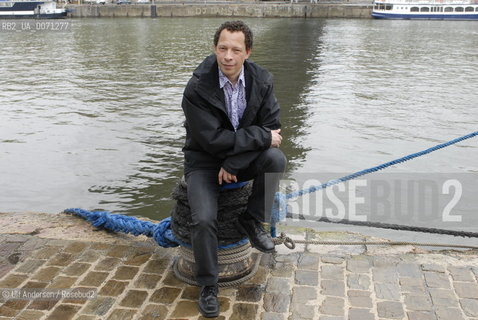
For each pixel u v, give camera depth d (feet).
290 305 12.60
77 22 181.16
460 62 92.53
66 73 79.97
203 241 12.00
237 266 13.52
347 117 53.83
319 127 49.93
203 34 139.33
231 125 12.14
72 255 14.78
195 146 12.44
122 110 55.72
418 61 93.76
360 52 104.78
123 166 38.42
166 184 35.17
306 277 13.73
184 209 13.07
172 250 15.08
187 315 12.30
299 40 124.77
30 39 128.98
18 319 12.10
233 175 11.96
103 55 100.27
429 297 12.84
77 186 34.96
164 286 13.39
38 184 35.37
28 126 49.52
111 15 206.08
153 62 91.20
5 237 15.74
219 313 12.32
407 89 68.44
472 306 12.50
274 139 12.01
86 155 40.93
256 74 12.03
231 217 12.84
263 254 14.80
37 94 64.39
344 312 12.31
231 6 206.90
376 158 41.88
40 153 41.60
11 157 40.63
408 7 195.72
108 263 14.39
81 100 60.80
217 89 11.76
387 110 57.21
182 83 71.67
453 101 61.93
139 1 223.10
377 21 191.11
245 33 11.63
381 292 13.06
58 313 12.31
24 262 14.39
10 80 74.23
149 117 52.60
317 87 68.80
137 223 15.39
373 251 15.03
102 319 12.12
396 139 46.85
